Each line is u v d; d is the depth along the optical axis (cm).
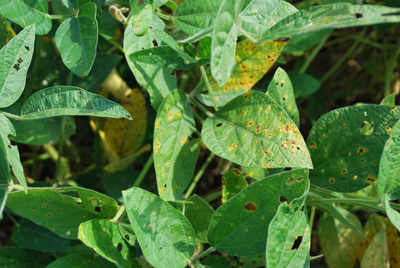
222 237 77
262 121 78
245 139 78
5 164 75
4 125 75
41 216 78
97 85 95
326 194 81
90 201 79
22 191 76
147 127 104
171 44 75
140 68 80
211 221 77
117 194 96
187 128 81
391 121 78
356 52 126
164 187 79
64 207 79
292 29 79
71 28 78
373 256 89
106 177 97
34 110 76
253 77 84
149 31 80
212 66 70
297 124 82
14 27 91
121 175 97
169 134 80
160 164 79
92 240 75
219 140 79
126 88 101
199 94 83
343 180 80
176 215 77
